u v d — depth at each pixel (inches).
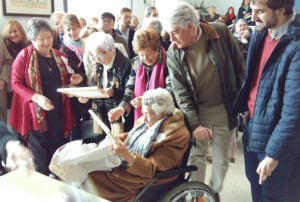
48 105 80.1
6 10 130.9
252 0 51.0
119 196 63.0
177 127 66.6
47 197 42.8
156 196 66.3
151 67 78.3
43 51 84.5
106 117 88.9
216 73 68.8
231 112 68.8
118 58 86.9
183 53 68.4
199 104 73.5
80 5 179.8
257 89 55.5
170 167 65.1
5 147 52.7
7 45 105.8
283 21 50.3
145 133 69.8
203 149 79.7
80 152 63.3
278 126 50.3
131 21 173.2
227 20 272.1
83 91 81.8
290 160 54.9
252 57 58.8
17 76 84.4
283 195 57.1
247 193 97.0
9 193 43.6
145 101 68.6
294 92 48.0
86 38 99.8
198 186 67.3
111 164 62.4
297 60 47.8
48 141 90.2
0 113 107.3
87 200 41.9
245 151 65.1
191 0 362.0
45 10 148.4
